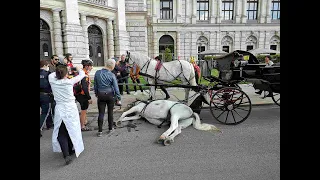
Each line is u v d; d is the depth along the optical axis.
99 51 18.75
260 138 4.92
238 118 6.49
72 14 15.52
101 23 18.42
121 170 3.64
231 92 5.84
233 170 3.58
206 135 5.13
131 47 21.89
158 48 29.83
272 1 30.72
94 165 3.83
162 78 7.36
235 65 6.68
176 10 29.48
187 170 3.60
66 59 7.11
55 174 3.56
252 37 31.00
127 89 10.49
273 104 8.19
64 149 3.89
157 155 4.16
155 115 5.74
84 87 5.39
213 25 30.09
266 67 6.17
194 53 30.44
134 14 21.44
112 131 5.43
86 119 6.14
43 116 5.35
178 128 5.20
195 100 6.35
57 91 3.86
